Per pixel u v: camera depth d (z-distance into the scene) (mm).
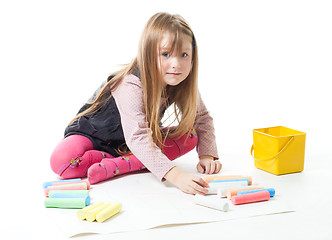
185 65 1854
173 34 1810
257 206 1623
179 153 2086
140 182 1889
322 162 2127
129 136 1854
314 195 1730
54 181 1891
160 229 1461
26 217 1604
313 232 1433
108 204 1595
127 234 1429
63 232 1446
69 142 1990
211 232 1435
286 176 1946
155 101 1886
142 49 1859
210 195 1750
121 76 1959
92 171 1859
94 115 2064
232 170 2047
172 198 1705
